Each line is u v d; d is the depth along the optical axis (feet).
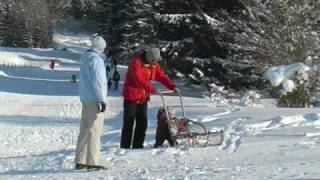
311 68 63.16
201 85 102.22
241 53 91.30
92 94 27.04
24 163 31.63
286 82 59.06
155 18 102.37
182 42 103.76
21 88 128.88
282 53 77.92
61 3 429.38
